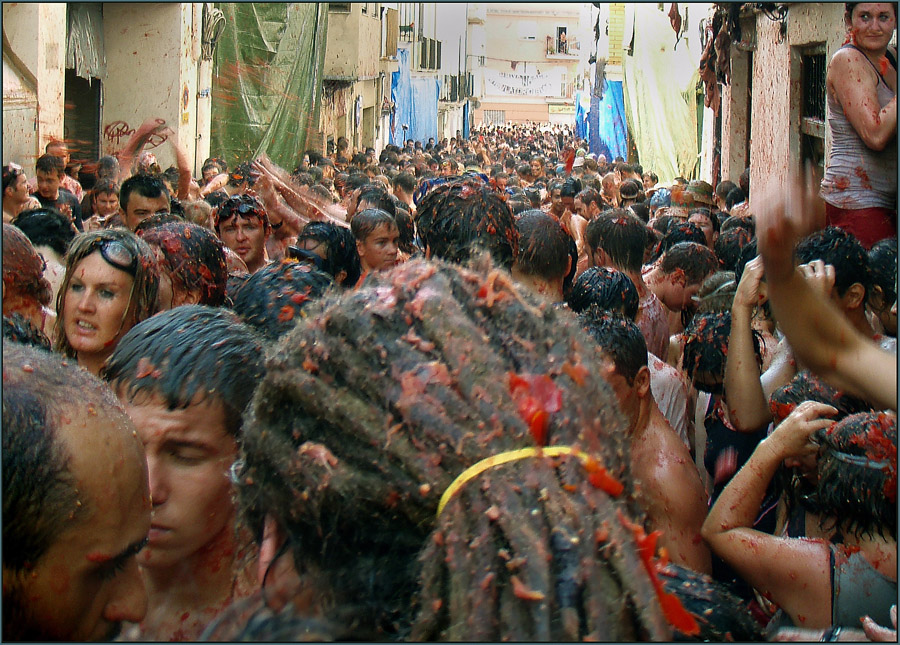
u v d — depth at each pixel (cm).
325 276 295
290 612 98
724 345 353
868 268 302
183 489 170
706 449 361
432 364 96
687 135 2142
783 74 924
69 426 117
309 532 100
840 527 217
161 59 1388
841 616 212
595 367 105
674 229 666
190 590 171
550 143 5012
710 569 263
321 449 96
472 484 90
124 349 176
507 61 6938
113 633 126
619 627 86
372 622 96
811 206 120
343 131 2772
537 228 386
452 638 85
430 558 90
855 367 125
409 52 4094
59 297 296
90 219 682
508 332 102
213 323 182
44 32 964
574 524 88
